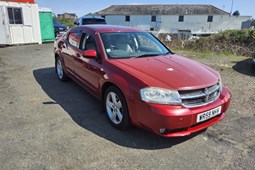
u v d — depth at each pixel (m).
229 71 7.37
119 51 3.99
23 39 12.91
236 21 46.03
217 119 3.32
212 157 2.91
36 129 3.48
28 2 12.64
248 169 2.70
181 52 11.19
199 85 3.00
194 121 2.93
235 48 12.01
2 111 4.09
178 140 3.29
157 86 2.90
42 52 10.71
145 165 2.73
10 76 6.45
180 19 46.66
